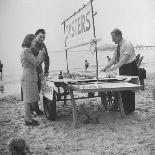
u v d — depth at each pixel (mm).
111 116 5418
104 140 4016
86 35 4977
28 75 4926
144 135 4176
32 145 3957
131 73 5547
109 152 3547
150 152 3498
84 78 5398
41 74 6039
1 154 3602
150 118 5160
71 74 6328
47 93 5141
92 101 7270
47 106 5594
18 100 8211
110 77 5488
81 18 5219
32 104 5789
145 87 9891
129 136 4145
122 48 5520
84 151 3633
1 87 12328
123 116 5188
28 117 5078
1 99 8461
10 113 6262
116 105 5746
